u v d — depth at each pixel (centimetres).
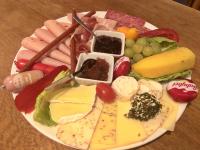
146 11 42
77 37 35
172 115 29
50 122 28
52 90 30
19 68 33
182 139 29
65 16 40
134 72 33
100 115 29
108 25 38
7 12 42
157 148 28
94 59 33
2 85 33
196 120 30
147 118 28
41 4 43
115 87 30
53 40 34
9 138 29
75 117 28
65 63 34
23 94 30
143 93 30
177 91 30
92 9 42
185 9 42
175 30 39
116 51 35
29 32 39
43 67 33
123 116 29
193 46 37
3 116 30
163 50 35
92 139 27
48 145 28
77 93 30
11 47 37
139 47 34
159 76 33
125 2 43
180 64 32
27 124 30
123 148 27
